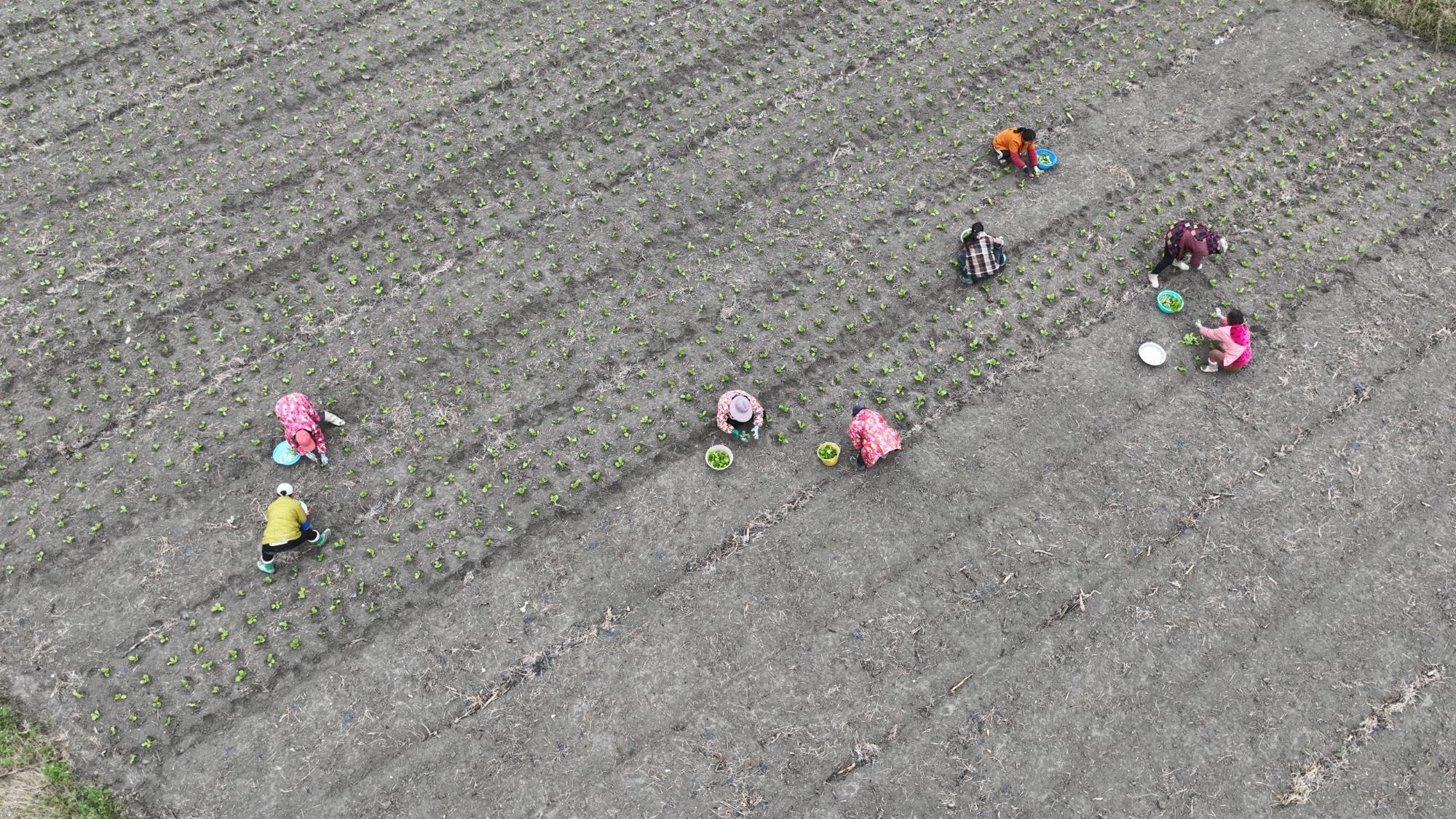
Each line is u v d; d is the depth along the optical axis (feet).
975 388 38.68
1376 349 39.34
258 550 34.09
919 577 33.91
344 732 30.63
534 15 51.47
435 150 45.62
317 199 43.60
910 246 42.91
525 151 45.98
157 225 42.29
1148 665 31.99
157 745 30.14
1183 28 52.03
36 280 40.22
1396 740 30.53
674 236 43.32
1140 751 30.48
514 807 29.53
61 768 29.37
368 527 34.71
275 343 39.27
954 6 53.01
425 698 31.30
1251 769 30.09
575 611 33.14
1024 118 47.93
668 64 49.67
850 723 30.96
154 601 32.83
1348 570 33.86
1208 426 37.40
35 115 45.65
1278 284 41.60
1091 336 40.16
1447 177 45.39
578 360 39.22
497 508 35.27
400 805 29.48
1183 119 47.85
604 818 29.35
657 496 35.78
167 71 47.78
